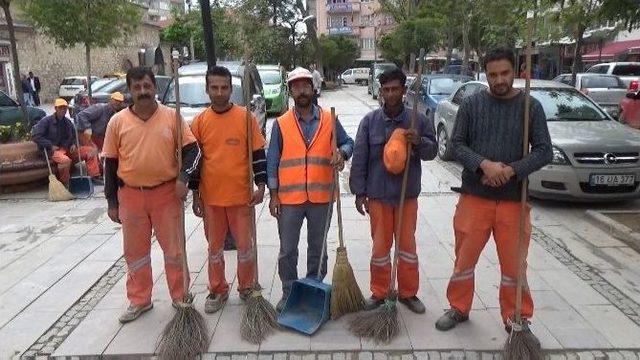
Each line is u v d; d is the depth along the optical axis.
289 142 3.92
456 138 3.57
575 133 6.89
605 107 15.67
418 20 25.16
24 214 7.20
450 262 5.13
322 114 3.98
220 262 4.20
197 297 4.48
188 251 5.55
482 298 4.33
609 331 3.83
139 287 4.14
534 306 4.20
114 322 4.09
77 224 6.68
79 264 5.33
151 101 3.82
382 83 3.78
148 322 4.09
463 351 3.61
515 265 3.61
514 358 3.40
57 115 8.31
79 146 8.62
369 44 65.50
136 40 35.97
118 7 12.69
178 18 32.72
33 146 8.30
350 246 5.57
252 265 4.25
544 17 9.49
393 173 3.74
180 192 3.81
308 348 3.68
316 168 3.92
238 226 4.13
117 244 5.90
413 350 3.63
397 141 3.67
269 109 17.62
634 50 25.12
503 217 3.55
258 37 27.88
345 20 65.94
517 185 3.51
